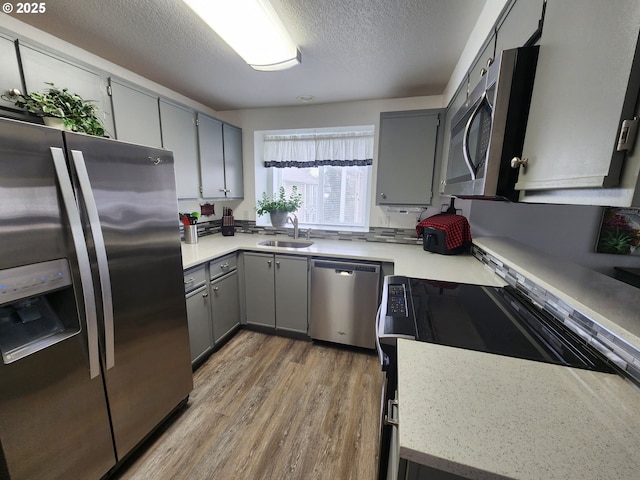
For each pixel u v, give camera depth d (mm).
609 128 468
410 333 936
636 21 411
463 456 500
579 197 572
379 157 2355
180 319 1615
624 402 632
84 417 1113
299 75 2086
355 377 2025
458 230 2113
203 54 1761
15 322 968
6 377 883
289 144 3090
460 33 1529
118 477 1300
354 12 1356
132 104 1806
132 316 1298
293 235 3006
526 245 1777
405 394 654
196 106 2746
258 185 3162
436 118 2164
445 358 801
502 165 864
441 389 671
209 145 2529
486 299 1244
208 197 2551
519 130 837
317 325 2453
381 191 2400
